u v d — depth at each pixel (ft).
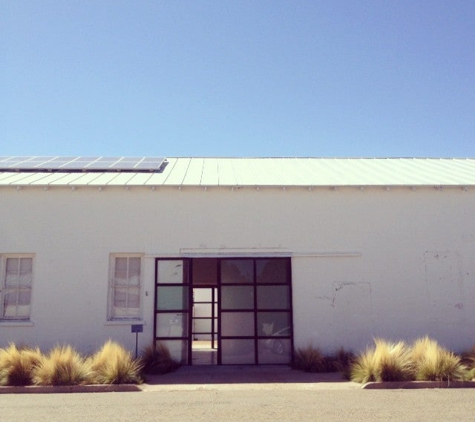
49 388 32.91
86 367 35.32
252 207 45.88
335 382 35.42
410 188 46.44
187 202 45.70
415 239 46.03
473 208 46.70
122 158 57.72
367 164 59.00
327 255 45.37
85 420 24.82
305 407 27.48
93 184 45.09
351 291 45.01
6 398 30.73
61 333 43.32
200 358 48.57
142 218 45.29
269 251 45.32
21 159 55.36
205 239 45.21
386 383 33.42
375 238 45.88
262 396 30.83
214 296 64.64
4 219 44.88
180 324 44.16
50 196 45.34
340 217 46.06
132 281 45.09
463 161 61.26
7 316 44.16
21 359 34.94
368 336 44.37
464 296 45.42
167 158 61.31
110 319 44.11
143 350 43.04
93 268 44.45
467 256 45.98
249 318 44.88
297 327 44.29
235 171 53.11
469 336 44.80
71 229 44.93
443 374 33.94
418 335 44.60
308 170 54.49
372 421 24.26
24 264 44.98
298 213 45.96
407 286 45.29
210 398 30.32
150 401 29.53
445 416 25.12
